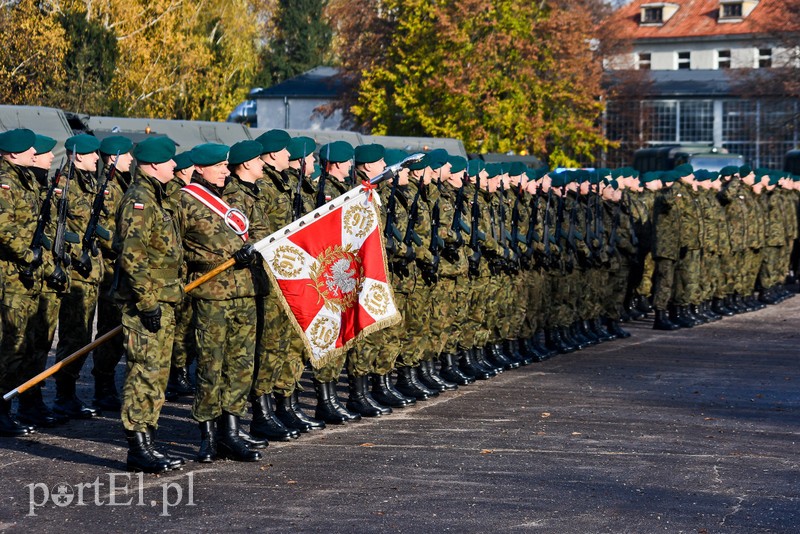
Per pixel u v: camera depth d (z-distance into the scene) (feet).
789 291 87.71
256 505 27.14
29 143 34.22
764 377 48.24
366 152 39.32
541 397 42.98
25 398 36.27
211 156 31.42
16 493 28.04
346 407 39.65
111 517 26.09
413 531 25.18
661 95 205.57
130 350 29.99
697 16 253.03
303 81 219.20
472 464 31.63
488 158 119.34
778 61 177.47
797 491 29.27
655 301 65.16
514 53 149.18
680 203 64.90
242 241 31.81
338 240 34.06
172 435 35.35
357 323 34.50
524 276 50.98
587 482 29.81
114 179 38.96
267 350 34.83
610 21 196.54
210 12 197.36
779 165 200.64
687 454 33.35
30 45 132.26
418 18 151.74
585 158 193.77
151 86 158.40
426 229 40.86
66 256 35.35
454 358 46.16
